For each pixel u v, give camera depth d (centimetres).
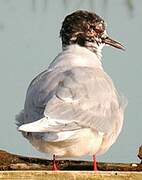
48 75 1267
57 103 1209
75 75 1261
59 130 1179
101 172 1120
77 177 1115
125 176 1125
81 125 1212
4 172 1109
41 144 1209
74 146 1219
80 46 1378
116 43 1421
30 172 1112
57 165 1362
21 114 1279
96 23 1393
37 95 1234
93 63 1318
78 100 1230
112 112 1277
